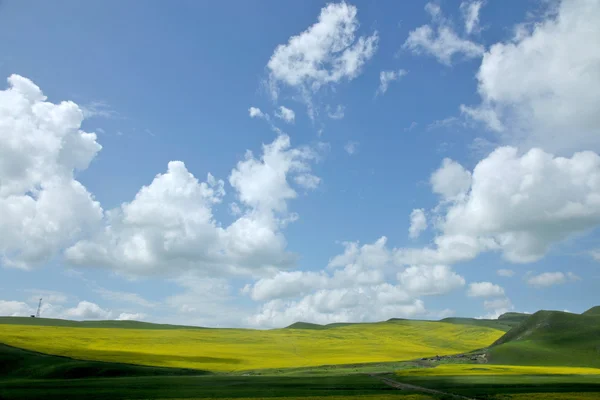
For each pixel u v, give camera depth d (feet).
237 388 263.29
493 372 365.61
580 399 201.05
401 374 356.79
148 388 262.88
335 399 211.41
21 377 331.77
